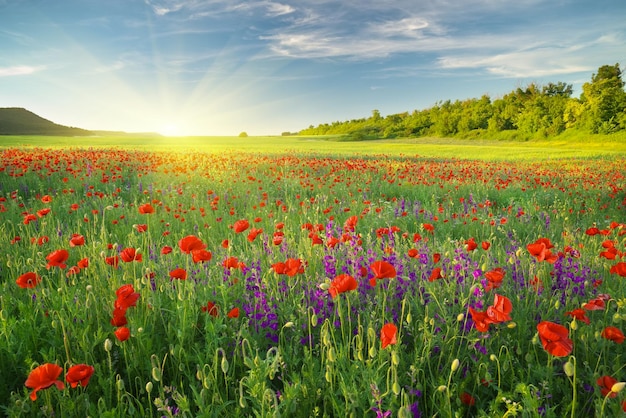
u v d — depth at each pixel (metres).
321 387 2.57
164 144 61.53
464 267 4.00
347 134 125.75
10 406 2.38
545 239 3.83
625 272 3.04
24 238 5.96
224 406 2.31
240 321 3.42
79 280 4.41
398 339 2.78
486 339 2.88
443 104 118.81
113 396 2.64
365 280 3.81
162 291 3.89
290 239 5.69
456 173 17.67
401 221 8.29
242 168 18.77
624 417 2.00
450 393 2.40
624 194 12.26
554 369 2.72
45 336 3.26
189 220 8.24
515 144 79.62
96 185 13.16
